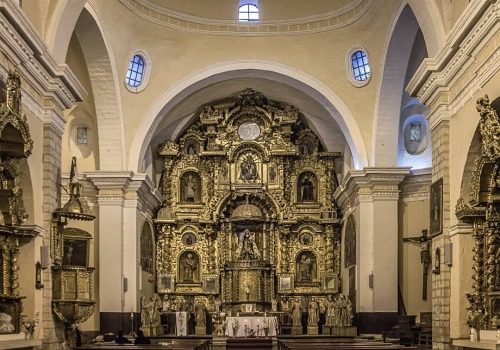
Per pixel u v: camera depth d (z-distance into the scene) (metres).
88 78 24.47
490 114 12.22
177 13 25.11
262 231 30.45
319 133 30.53
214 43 26.00
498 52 12.92
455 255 15.58
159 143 30.50
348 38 25.25
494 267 13.78
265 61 26.19
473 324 13.90
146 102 25.92
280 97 29.78
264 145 30.62
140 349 15.45
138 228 26.00
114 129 25.45
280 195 30.39
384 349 14.27
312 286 30.06
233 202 30.73
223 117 30.64
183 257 30.30
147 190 27.05
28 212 15.25
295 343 18.08
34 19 15.88
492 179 13.06
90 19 21.75
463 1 15.21
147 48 25.31
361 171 24.92
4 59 13.30
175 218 30.06
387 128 25.11
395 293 24.41
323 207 30.56
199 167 30.86
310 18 25.55
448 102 16.36
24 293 14.99
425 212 24.72
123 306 25.02
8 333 13.52
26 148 13.15
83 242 24.78
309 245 30.38
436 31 16.30
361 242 25.03
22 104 14.56
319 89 25.94
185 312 28.02
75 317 16.16
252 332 26.95
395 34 22.36
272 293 29.88
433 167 17.14
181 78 26.08
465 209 14.05
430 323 22.00
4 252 13.89
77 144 26.02
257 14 26.11
